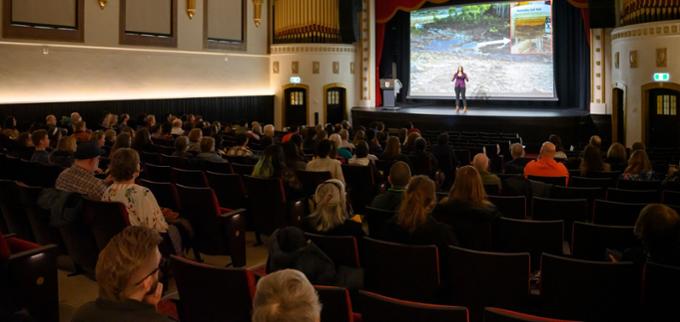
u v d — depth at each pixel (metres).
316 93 20.48
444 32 20.61
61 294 4.99
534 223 4.43
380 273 3.94
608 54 17.09
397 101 22.36
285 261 3.65
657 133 15.43
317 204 4.37
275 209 6.50
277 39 20.72
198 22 18.00
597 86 17.31
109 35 15.56
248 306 3.19
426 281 3.80
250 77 20.09
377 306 2.78
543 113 17.62
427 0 19.81
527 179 6.60
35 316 3.97
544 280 3.55
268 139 10.04
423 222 4.08
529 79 19.38
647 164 7.27
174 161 7.93
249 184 6.55
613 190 6.12
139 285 2.14
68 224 4.91
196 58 18.03
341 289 2.89
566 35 19.11
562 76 19.27
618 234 4.27
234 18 19.31
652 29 14.93
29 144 8.78
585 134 17.23
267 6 20.55
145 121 12.59
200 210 5.54
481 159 6.50
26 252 3.91
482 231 4.53
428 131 17.11
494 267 3.59
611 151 8.41
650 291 3.33
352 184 7.75
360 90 21.33
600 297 3.43
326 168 6.98
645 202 6.03
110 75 15.70
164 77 17.11
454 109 19.72
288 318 1.69
